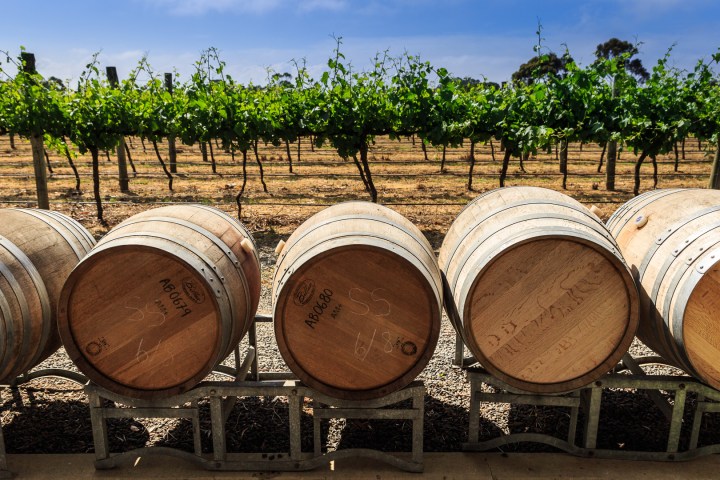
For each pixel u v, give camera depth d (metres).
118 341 3.42
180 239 3.44
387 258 3.25
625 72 9.97
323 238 3.36
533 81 10.05
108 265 3.31
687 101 10.30
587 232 3.33
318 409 3.58
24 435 4.11
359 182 16.80
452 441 4.03
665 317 3.42
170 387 3.51
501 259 3.32
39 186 10.52
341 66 10.07
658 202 4.02
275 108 10.59
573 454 3.83
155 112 10.91
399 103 10.02
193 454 3.71
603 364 3.45
